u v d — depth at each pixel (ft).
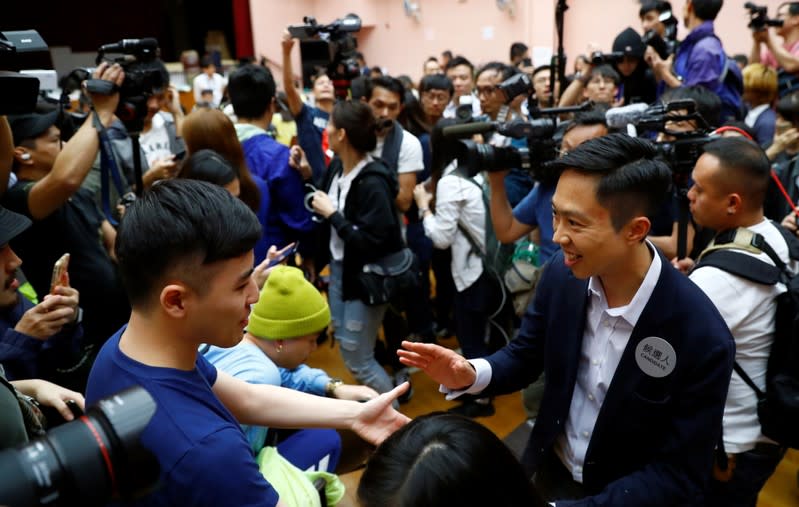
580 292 4.06
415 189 9.97
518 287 8.34
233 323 2.88
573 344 4.09
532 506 2.39
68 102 7.51
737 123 7.79
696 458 3.67
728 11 23.18
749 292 4.73
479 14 30.60
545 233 6.88
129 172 8.47
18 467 1.47
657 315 3.69
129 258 2.73
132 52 6.24
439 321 12.05
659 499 3.64
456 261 8.99
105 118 6.06
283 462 4.73
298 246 9.55
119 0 39.83
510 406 9.64
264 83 9.21
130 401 1.67
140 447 1.61
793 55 13.23
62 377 5.35
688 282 3.78
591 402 4.16
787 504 7.22
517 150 6.44
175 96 11.59
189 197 2.76
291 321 5.36
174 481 2.59
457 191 8.54
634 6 25.82
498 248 8.61
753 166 4.84
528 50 27.32
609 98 11.37
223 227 2.71
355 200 8.02
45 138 6.46
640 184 3.44
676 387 3.71
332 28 10.52
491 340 9.43
